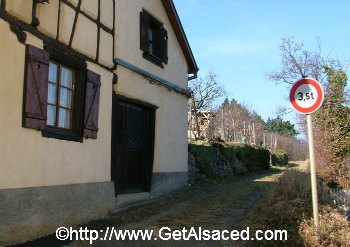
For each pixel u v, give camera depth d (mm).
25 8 6934
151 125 12266
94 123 8930
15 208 6496
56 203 7535
